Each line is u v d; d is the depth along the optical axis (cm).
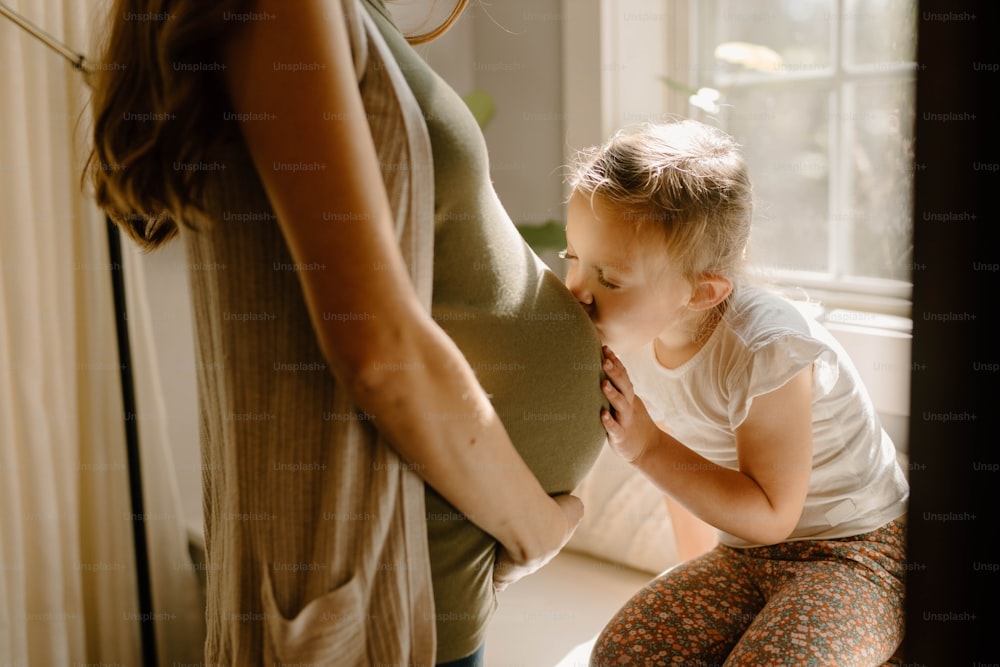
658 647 117
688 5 190
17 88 150
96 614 178
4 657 157
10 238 153
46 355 160
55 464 164
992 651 64
